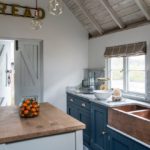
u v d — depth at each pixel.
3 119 2.12
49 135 1.82
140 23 3.32
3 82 4.53
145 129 2.15
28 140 1.74
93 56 4.65
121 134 2.56
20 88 4.38
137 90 3.56
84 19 4.51
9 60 4.81
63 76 4.60
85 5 4.05
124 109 2.97
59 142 1.87
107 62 4.25
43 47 4.38
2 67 4.47
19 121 2.05
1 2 3.96
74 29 4.70
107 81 4.23
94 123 3.33
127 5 3.30
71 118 2.16
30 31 4.23
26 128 1.82
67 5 4.55
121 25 3.71
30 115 2.18
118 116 2.64
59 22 4.52
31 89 4.47
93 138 3.38
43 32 4.36
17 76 4.34
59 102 4.56
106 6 3.51
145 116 2.66
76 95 3.96
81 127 1.92
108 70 4.25
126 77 3.80
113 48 3.95
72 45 4.68
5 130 1.77
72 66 4.70
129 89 3.77
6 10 4.00
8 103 4.88
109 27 4.12
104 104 2.98
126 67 3.80
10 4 4.02
